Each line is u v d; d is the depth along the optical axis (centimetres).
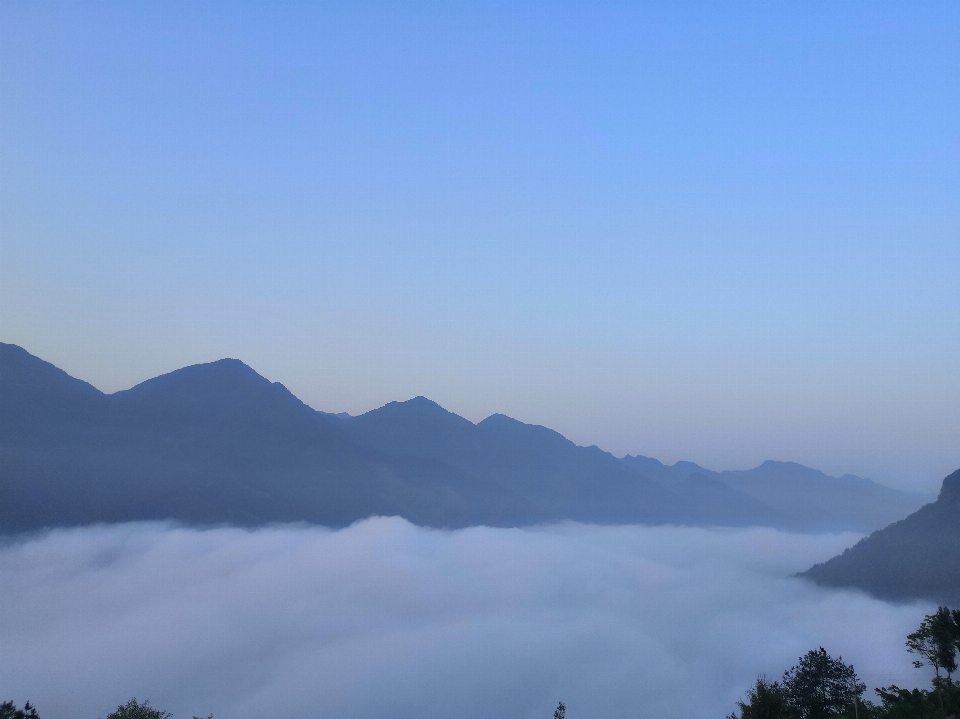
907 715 5859
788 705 5994
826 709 6259
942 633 6225
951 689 5756
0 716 5294
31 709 5531
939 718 5538
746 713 5844
